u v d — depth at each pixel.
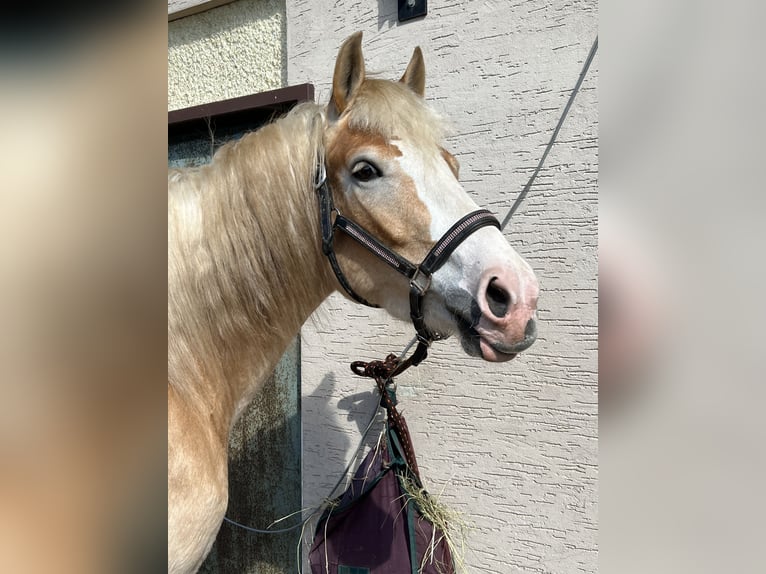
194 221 0.97
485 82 1.41
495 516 1.44
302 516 1.73
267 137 1.00
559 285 1.33
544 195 1.34
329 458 1.66
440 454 1.51
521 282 0.84
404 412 1.56
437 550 1.30
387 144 0.89
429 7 1.48
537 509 1.38
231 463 1.93
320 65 1.64
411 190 0.88
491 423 1.44
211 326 0.99
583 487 1.32
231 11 1.92
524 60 1.36
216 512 1.03
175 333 0.95
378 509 1.30
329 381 1.66
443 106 1.47
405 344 1.55
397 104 0.91
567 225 1.32
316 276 1.04
